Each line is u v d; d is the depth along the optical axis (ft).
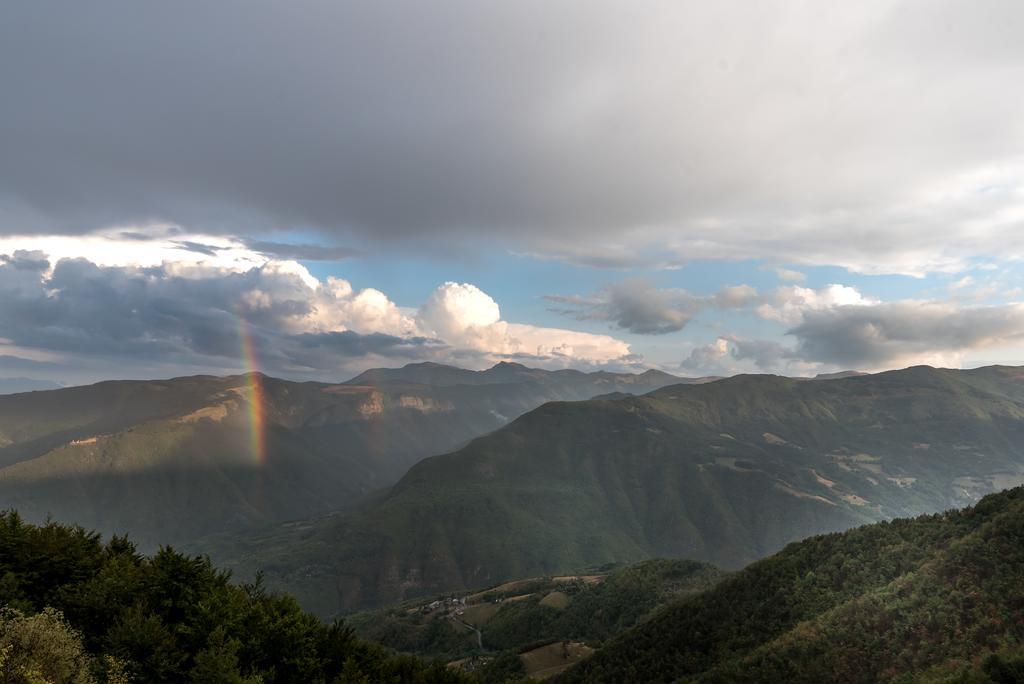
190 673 149.69
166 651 151.74
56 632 124.16
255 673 164.86
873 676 248.73
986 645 232.73
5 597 151.02
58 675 119.44
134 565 187.93
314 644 193.06
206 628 167.84
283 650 179.93
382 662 211.20
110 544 208.03
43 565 169.17
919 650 249.14
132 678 140.56
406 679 205.36
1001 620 241.14
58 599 160.97
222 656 153.17
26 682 111.65
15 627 120.37
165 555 186.09
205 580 188.14
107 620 160.15
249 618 182.50
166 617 173.17
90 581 168.86
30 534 175.63
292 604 201.98
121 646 146.51
